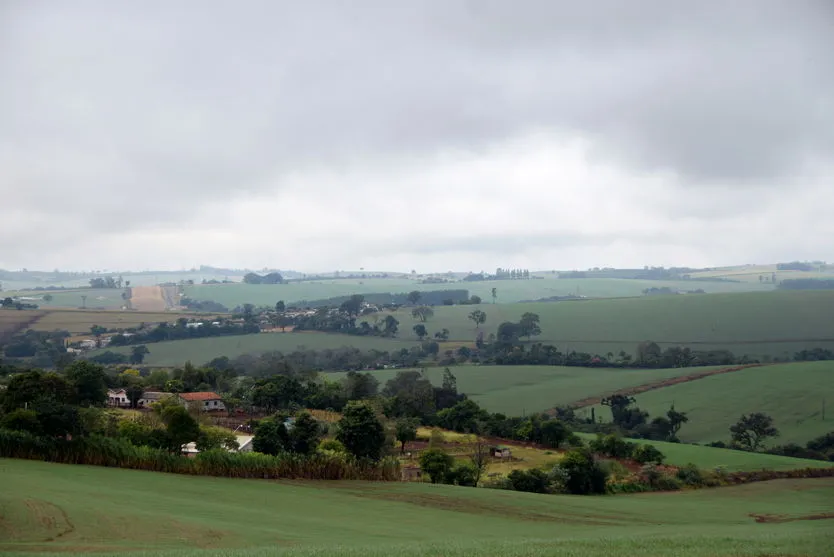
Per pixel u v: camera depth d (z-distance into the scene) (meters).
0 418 76.88
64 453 70.25
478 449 101.75
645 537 43.72
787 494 92.12
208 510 53.06
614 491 92.00
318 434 89.56
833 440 133.12
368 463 82.38
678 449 125.00
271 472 76.12
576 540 41.72
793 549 35.22
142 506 51.41
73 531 41.31
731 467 108.88
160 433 79.50
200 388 146.75
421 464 90.44
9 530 40.38
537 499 75.50
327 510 59.78
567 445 117.31
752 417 142.12
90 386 113.69
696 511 74.62
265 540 43.41
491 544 39.88
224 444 86.94
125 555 34.16
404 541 45.69
